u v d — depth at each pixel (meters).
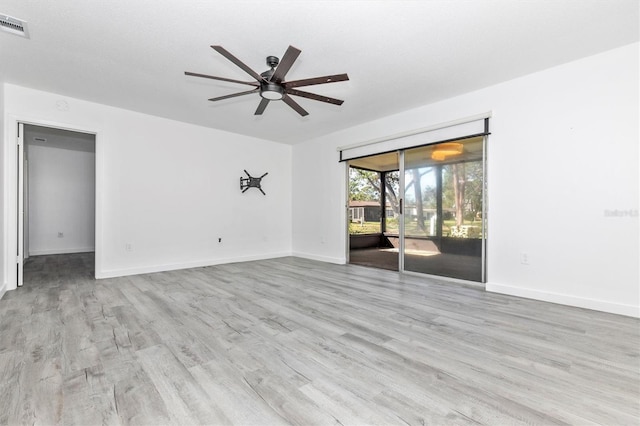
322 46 2.70
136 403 1.45
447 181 4.05
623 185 2.75
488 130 3.58
